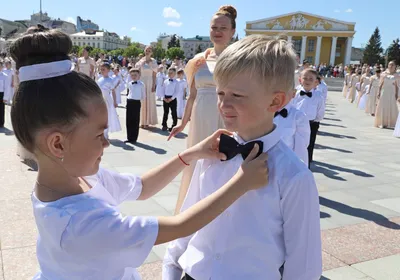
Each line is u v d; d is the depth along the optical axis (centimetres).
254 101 119
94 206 102
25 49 96
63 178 105
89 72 1088
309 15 5525
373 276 291
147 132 893
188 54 12812
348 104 1972
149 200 427
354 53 9406
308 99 621
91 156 102
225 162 138
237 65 117
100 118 101
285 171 124
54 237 99
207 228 134
